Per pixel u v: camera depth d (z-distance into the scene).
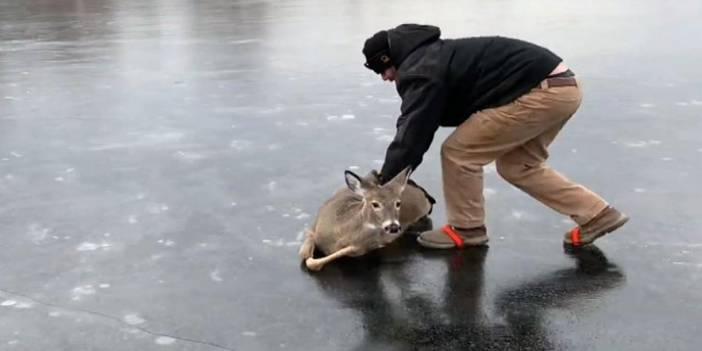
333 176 7.02
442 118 5.04
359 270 5.04
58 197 6.58
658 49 13.73
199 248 5.44
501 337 4.12
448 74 4.72
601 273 4.86
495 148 4.97
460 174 5.09
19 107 10.30
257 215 6.07
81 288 4.83
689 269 4.88
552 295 4.59
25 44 17.23
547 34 16.25
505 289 4.69
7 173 7.30
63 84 11.94
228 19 22.44
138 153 7.93
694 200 6.08
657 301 4.48
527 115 4.75
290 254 5.33
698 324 4.20
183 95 10.88
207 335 4.24
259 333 4.25
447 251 5.28
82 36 18.70
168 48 15.89
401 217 5.52
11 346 4.15
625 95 10.04
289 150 7.93
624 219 5.15
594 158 7.30
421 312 4.43
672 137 7.94
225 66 13.33
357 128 8.77
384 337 4.17
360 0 28.78
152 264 5.18
